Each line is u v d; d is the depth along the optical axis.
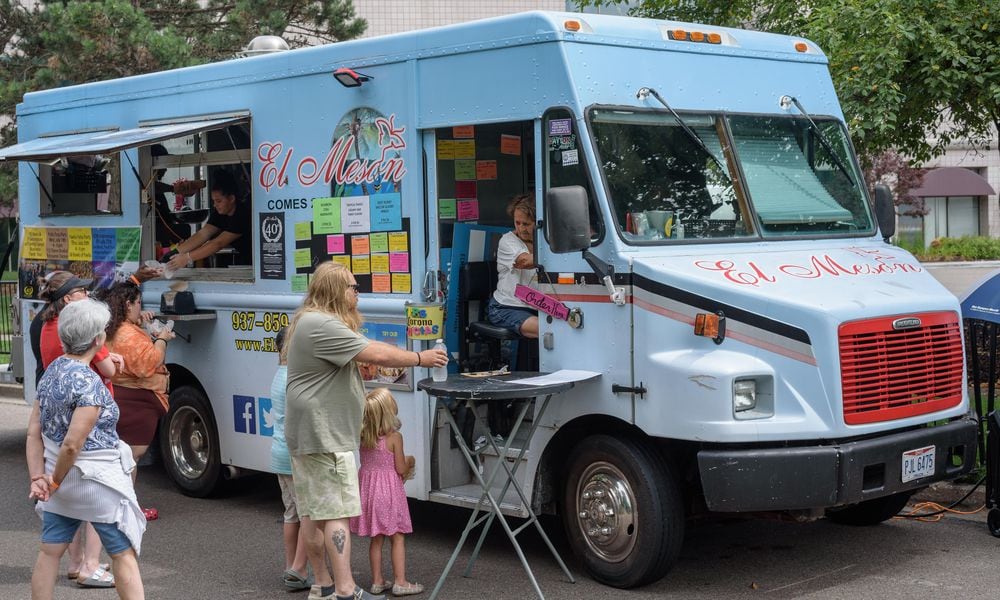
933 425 6.85
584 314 6.58
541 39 6.64
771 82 7.49
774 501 6.02
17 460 11.05
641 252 6.44
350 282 5.99
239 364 8.60
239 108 8.47
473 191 7.63
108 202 9.52
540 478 6.83
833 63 10.96
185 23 23.09
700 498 6.83
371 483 6.41
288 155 8.12
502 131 7.80
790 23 12.42
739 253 6.74
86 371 5.58
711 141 7.02
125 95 9.42
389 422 6.39
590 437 6.64
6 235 22.14
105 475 5.55
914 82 11.59
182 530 8.27
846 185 7.66
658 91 6.85
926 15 11.23
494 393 6.00
